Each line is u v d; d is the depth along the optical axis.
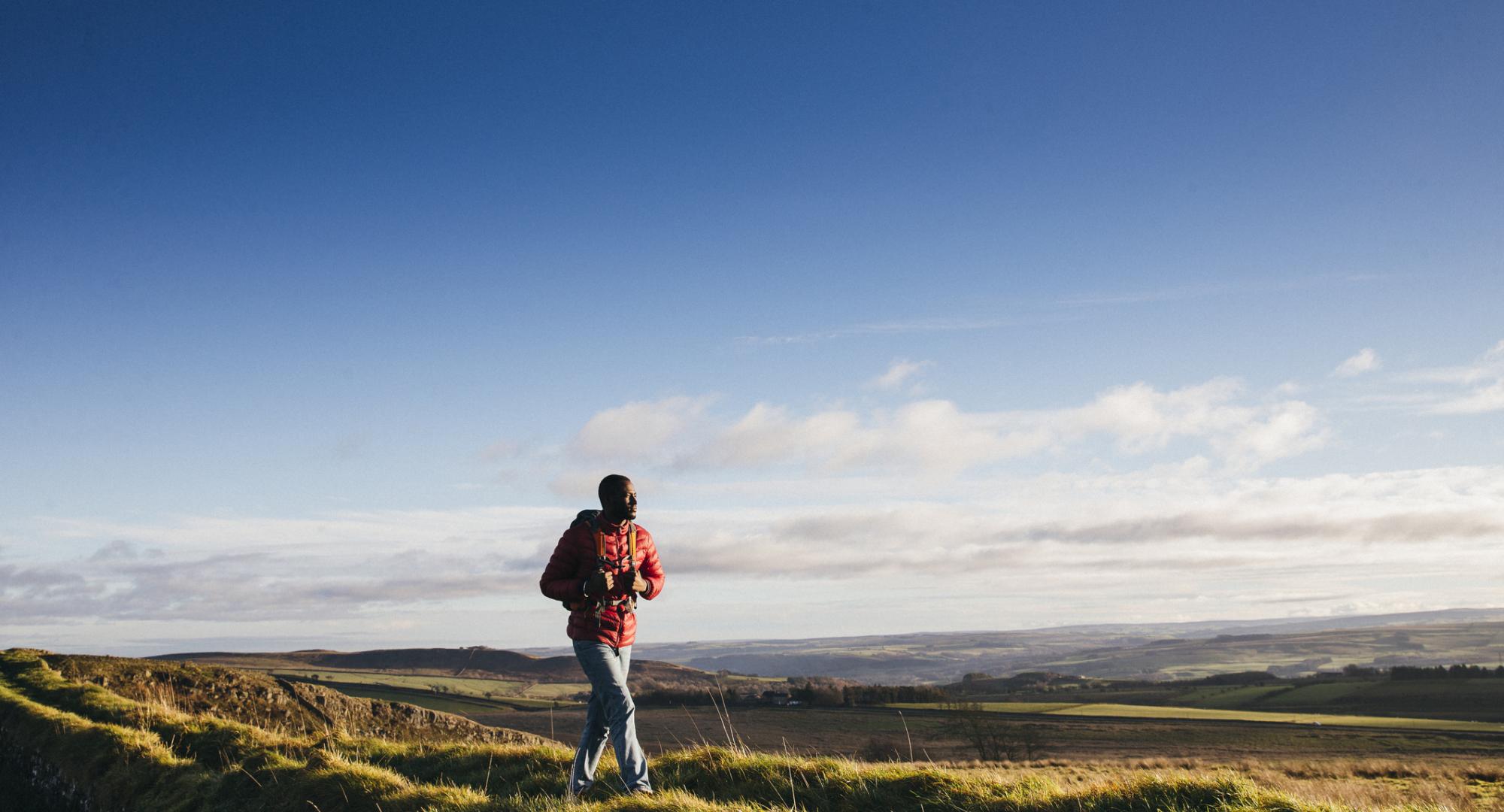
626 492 7.11
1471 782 26.28
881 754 64.12
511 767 9.84
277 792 9.38
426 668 171.62
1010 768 43.84
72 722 17.97
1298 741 78.88
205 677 43.50
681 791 6.90
